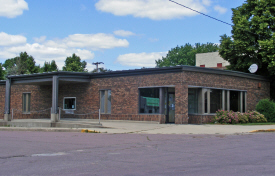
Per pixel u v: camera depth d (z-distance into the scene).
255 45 30.09
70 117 25.97
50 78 23.03
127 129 17.34
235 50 30.38
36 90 28.64
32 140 12.89
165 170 7.02
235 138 13.69
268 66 27.61
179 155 9.10
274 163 7.84
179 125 19.20
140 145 11.35
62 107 26.55
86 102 25.00
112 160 8.33
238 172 6.79
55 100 21.48
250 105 25.92
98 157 8.81
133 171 6.93
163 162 8.02
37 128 17.69
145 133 15.80
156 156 8.94
